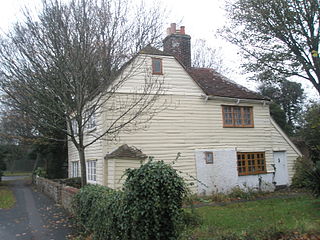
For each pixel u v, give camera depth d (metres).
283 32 15.60
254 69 16.80
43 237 7.82
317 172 10.94
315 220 8.28
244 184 15.39
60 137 22.14
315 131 18.12
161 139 14.02
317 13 14.74
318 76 15.52
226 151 15.57
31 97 9.48
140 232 4.93
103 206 6.21
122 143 13.23
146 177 4.94
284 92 41.59
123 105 12.19
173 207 4.92
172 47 17.47
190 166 14.48
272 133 17.47
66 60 9.38
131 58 10.84
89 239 7.16
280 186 17.19
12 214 11.30
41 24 9.52
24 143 25.33
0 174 29.33
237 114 16.53
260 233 6.46
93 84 10.24
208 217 9.32
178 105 14.69
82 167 10.24
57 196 13.59
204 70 19.45
